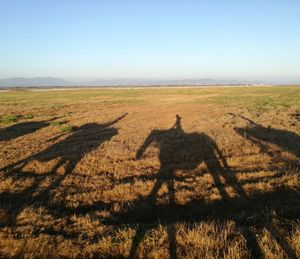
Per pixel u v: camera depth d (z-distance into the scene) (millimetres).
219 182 8305
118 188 7891
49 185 8352
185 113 25594
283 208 6559
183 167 9695
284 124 18375
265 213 6281
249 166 9711
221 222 5965
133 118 23109
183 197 7297
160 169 9562
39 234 5566
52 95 65125
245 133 14406
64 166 10102
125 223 6168
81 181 8727
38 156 11477
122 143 13664
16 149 12812
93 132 17078
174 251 5004
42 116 25781
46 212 6574
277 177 8508
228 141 13203
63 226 5996
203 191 7551
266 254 4664
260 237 5168
